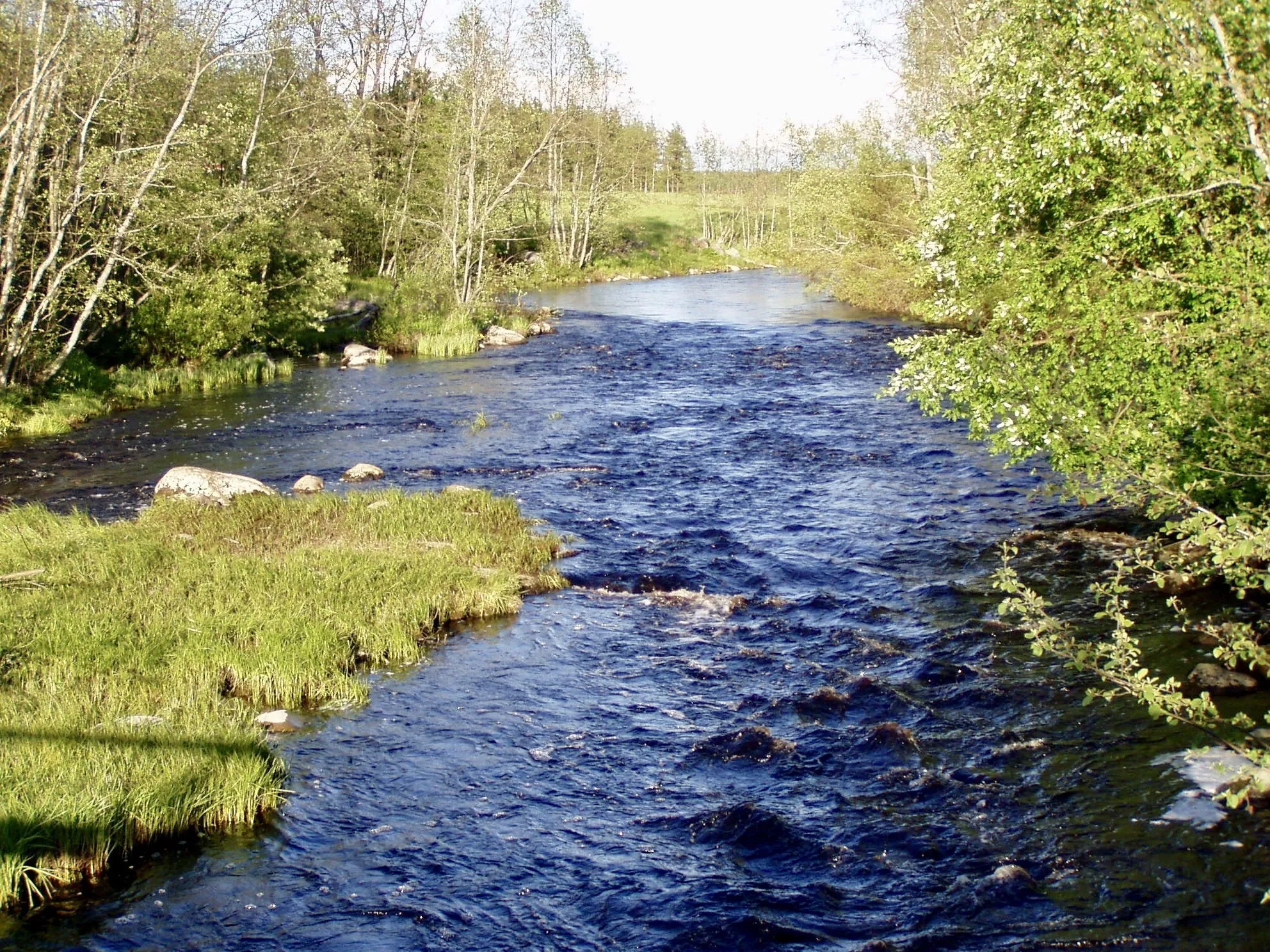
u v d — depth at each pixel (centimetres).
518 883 789
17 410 2433
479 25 4194
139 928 729
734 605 1359
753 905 756
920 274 1636
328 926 737
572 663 1192
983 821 853
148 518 1647
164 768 876
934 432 2369
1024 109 1488
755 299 5809
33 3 2544
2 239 2544
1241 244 1171
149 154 2909
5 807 784
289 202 3438
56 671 1078
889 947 705
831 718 1048
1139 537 1538
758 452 2212
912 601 1354
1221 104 1124
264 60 3794
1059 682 1099
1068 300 1271
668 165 11969
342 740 1012
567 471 2067
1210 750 931
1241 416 1009
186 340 3081
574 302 5734
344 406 2745
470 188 4359
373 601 1304
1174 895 745
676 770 955
